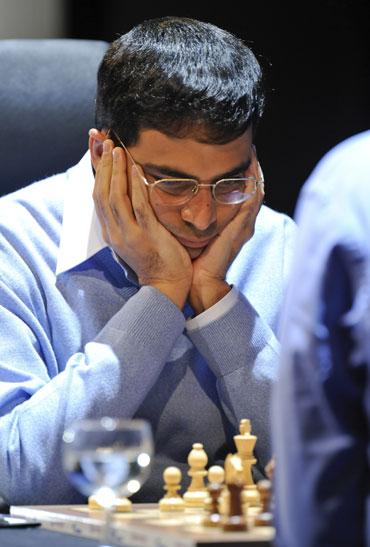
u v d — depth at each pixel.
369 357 3.54
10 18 11.02
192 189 6.20
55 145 7.91
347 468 3.56
